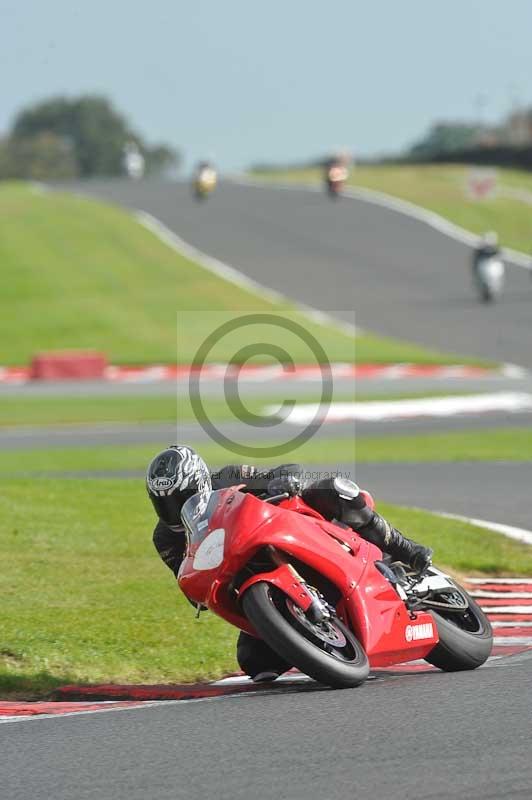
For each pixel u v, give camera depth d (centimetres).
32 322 14162
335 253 18412
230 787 1642
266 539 2172
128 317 14325
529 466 5922
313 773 1686
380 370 10888
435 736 1844
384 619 2264
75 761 1803
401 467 5938
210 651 2648
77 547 3647
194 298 15338
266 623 2119
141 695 2338
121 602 3023
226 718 2020
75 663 2516
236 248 18712
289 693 2248
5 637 2645
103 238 18925
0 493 4538
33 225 19475
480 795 1580
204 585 2217
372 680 2364
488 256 15212
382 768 1695
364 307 14838
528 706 2017
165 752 1825
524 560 3738
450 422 7975
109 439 7500
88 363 11456
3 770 1777
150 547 3709
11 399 10056
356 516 2350
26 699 2366
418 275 16962
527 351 12050
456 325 13588
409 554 2417
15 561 3425
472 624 2514
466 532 4097
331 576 2223
